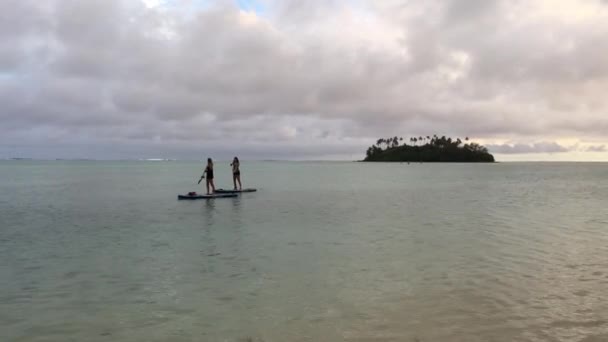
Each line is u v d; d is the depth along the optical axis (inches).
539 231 676.7
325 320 304.0
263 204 1132.5
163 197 1359.5
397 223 775.1
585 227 717.9
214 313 319.3
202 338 276.2
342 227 725.9
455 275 415.8
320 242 591.2
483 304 334.6
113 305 338.3
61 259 494.0
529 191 1679.4
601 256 496.4
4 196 1409.9
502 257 493.0
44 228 727.7
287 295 358.9
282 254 514.6
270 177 3073.3
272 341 270.7
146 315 316.8
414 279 403.9
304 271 434.0
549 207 1055.6
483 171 4813.0
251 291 370.3
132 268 450.6
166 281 402.0
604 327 291.1
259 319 307.0
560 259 481.7
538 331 284.7
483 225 746.2
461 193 1567.4
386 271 432.1
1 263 475.2
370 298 350.3
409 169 5659.5
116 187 1905.8
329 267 449.7
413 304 335.3
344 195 1460.4
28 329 293.4
